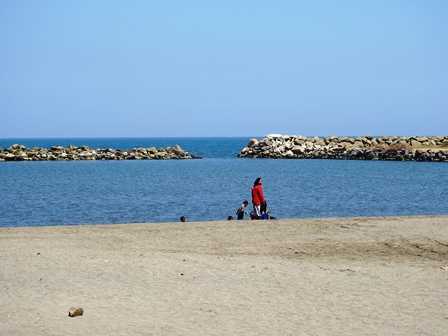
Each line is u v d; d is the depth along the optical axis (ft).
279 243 74.84
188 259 63.00
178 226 89.92
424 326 39.88
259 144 542.98
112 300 46.44
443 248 71.26
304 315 42.39
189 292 49.01
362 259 64.44
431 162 403.34
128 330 39.04
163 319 41.52
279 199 185.68
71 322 40.75
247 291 49.34
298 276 54.90
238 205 171.83
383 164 390.01
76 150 492.54
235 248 71.36
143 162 451.12
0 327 39.65
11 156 450.71
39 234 82.12
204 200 185.78
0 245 71.51
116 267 58.34
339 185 237.66
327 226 88.89
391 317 41.91
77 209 162.30
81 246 71.61
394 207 164.66
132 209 162.50
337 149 474.90
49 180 270.05
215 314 42.73
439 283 52.21
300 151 489.26
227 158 520.42
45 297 47.21
